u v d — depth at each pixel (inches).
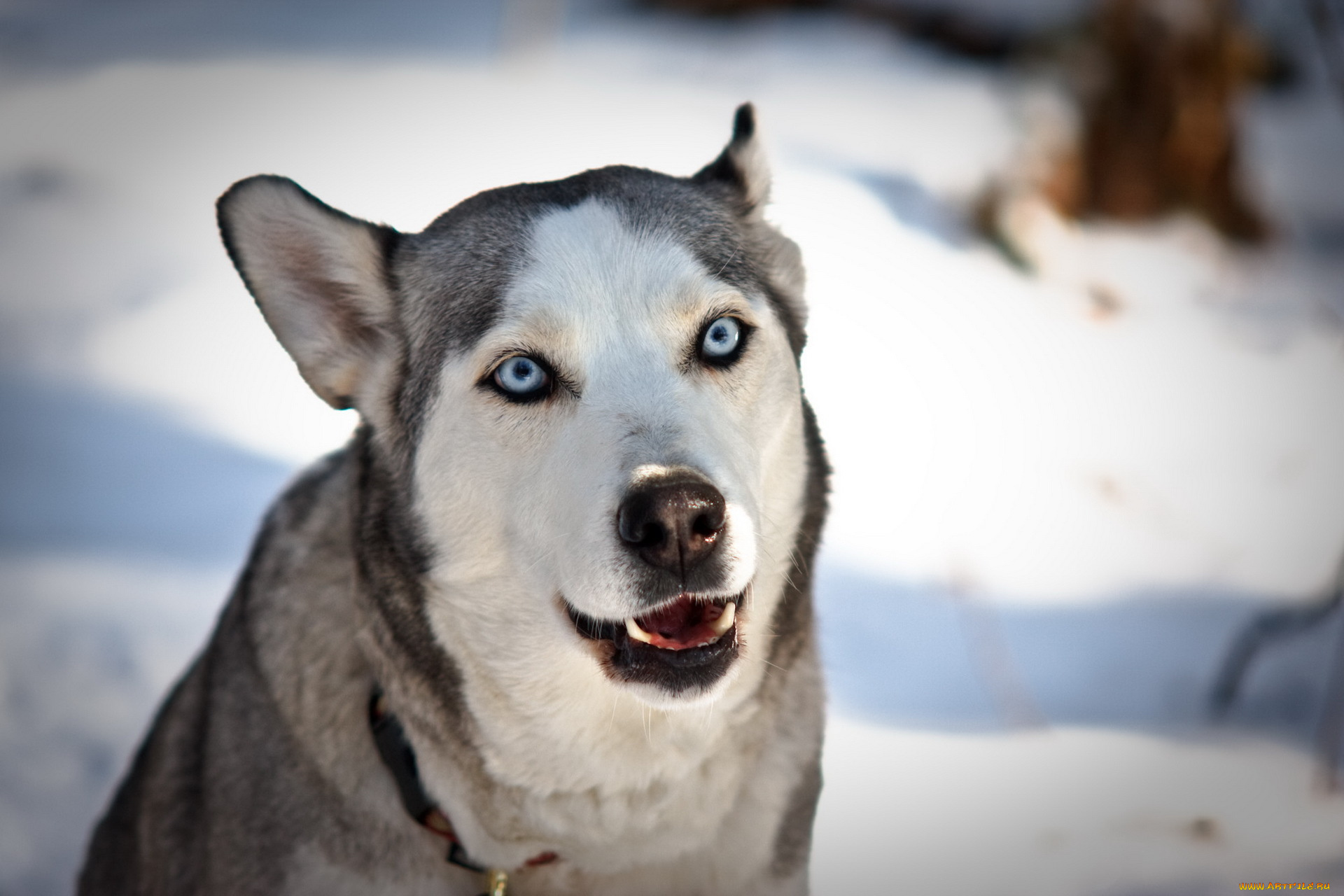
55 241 312.0
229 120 356.5
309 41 406.6
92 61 388.2
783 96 366.9
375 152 336.8
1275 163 354.3
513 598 106.7
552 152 338.3
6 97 366.3
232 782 116.3
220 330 288.5
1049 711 190.4
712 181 120.4
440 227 116.5
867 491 238.2
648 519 93.8
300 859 111.9
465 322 108.5
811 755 119.3
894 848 157.8
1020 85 350.3
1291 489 242.1
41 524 227.9
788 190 320.5
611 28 411.2
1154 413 265.9
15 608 205.2
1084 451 252.5
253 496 239.5
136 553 221.8
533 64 388.2
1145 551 228.8
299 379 275.6
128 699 187.6
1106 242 319.3
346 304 116.5
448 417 108.0
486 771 108.7
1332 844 159.9
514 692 107.4
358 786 111.2
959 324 284.5
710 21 414.0
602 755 107.1
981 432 255.3
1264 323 299.0
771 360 110.8
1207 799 169.2
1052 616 211.5
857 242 304.3
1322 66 385.7
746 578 97.6
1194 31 320.8
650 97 366.9
